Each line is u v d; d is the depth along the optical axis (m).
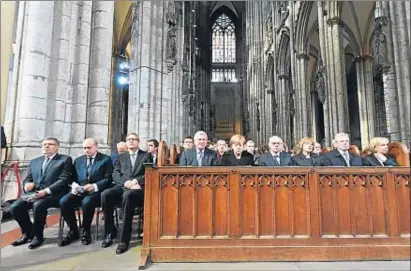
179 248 3.91
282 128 24.62
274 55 26.02
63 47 6.84
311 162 6.45
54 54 6.76
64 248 4.49
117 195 4.87
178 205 4.05
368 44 20.11
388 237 4.02
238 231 3.98
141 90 14.27
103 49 7.56
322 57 15.62
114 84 20.28
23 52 6.66
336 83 14.78
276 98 25.42
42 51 6.42
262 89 32.34
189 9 30.50
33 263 3.79
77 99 7.04
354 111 27.77
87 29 7.33
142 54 14.41
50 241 4.87
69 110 6.93
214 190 4.09
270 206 4.08
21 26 6.92
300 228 4.04
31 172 5.11
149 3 14.82
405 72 8.69
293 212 4.05
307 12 18.69
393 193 4.11
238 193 4.07
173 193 4.07
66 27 6.93
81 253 4.25
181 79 23.62
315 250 3.94
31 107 6.23
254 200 4.07
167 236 3.98
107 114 7.54
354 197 4.10
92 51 7.50
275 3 26.27
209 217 4.04
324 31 15.62
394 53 9.02
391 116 9.55
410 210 4.09
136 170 5.24
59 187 4.88
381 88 20.42
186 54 27.12
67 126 6.87
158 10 15.23
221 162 6.27
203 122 46.59
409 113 8.62
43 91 6.41
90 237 4.86
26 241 4.76
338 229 4.03
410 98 8.41
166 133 15.27
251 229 4.01
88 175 5.20
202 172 4.10
